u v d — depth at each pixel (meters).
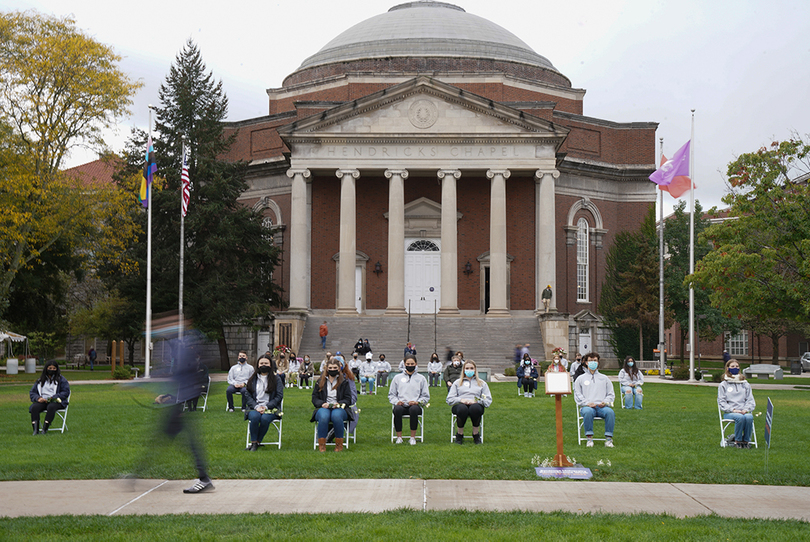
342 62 69.00
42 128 43.00
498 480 12.91
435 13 73.19
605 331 64.56
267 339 60.03
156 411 12.38
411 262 61.97
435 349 50.88
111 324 56.59
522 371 32.25
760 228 39.44
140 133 57.62
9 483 12.55
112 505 10.98
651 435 19.42
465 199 62.16
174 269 53.06
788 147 38.66
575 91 70.31
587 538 8.98
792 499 11.67
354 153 58.53
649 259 62.25
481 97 57.91
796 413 25.91
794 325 67.69
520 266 61.06
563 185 64.75
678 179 49.00
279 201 64.88
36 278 48.84
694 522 9.96
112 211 46.78
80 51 43.31
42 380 19.70
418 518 10.05
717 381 44.38
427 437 19.02
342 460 14.91
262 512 10.58
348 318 55.66
